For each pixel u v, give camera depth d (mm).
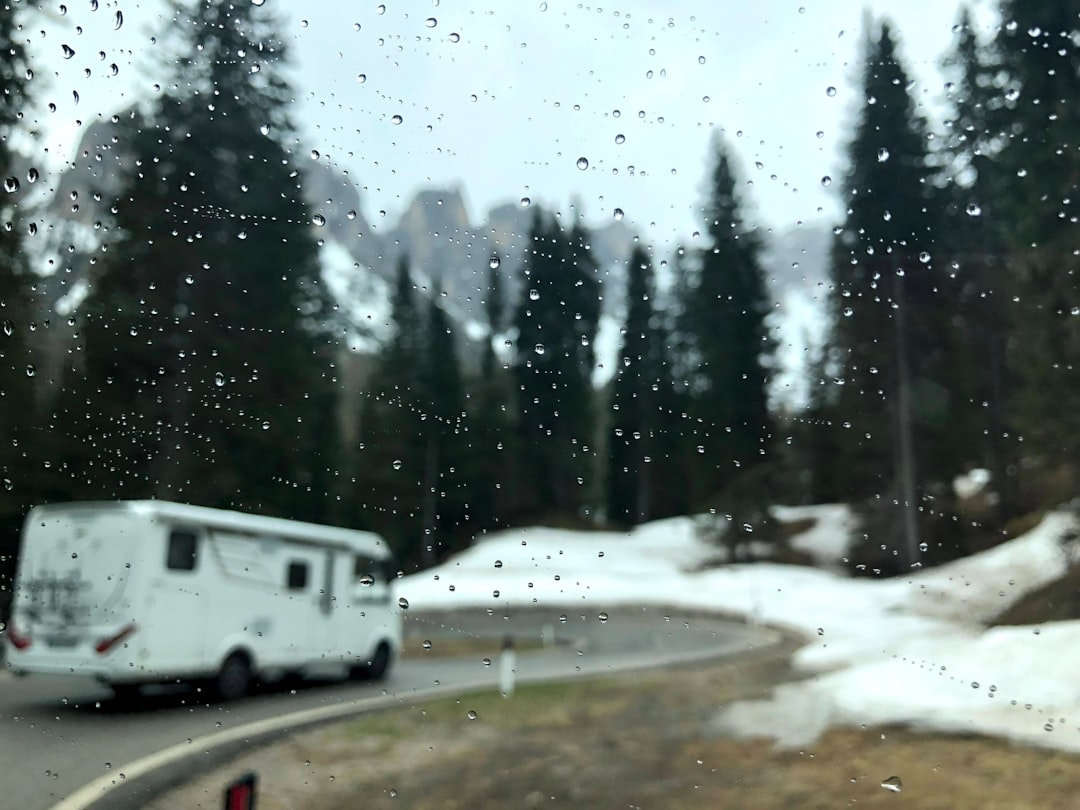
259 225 9195
